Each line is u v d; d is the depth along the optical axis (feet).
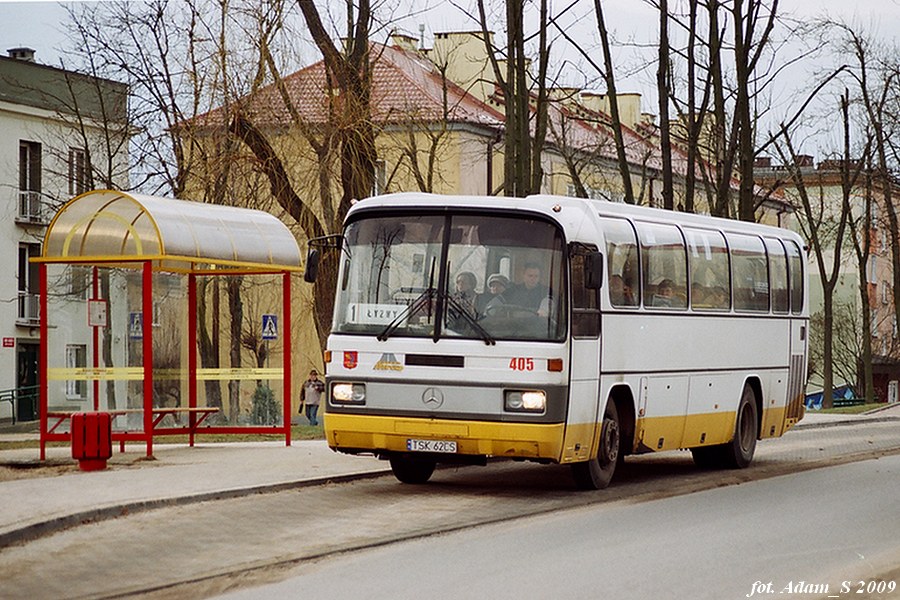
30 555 44.24
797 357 89.45
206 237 77.20
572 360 61.46
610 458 67.05
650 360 70.23
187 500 57.36
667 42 118.11
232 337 138.62
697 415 75.77
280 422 110.52
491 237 61.93
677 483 71.56
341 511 56.03
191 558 43.68
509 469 77.51
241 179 128.06
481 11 112.47
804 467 82.53
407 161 153.48
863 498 63.77
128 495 56.70
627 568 42.42
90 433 68.95
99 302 78.84
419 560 43.73
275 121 124.98
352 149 122.11
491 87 222.07
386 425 61.67
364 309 62.80
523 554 45.21
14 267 203.31
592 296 64.03
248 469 69.87
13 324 203.72
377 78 137.39
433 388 61.16
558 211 61.98
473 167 197.98
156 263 83.30
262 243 81.71
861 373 288.10
